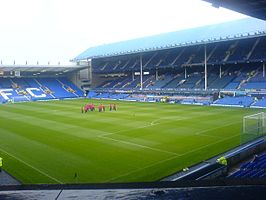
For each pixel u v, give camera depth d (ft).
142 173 71.97
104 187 7.17
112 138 106.73
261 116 126.00
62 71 313.73
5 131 122.31
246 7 100.22
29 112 181.47
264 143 92.48
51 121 144.87
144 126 127.65
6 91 272.92
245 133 106.01
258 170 63.72
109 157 84.69
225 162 74.64
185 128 122.72
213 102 213.46
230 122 135.64
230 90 219.82
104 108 183.52
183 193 6.71
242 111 173.58
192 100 224.94
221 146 93.66
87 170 74.74
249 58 225.76
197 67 273.33
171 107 197.06
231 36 212.64
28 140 106.01
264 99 197.47
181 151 89.45
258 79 223.10
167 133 113.70
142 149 92.22
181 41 243.40
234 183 7.20
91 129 122.93
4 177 70.64
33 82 301.02
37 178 69.87
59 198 6.58
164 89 255.50
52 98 280.51
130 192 6.86
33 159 83.92
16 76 299.38
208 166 73.67
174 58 273.54
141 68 274.77
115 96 276.41
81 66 306.76
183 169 72.69
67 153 89.10
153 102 233.55
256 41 242.58
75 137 109.09
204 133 112.88
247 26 217.97
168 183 7.30
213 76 251.80
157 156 85.05
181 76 272.72
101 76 324.39
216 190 6.80
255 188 6.85
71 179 69.00
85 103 233.76
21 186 7.30
